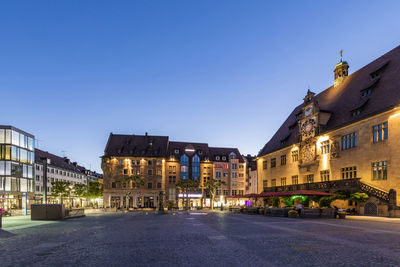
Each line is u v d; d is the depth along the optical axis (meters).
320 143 45.22
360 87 43.00
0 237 15.62
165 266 8.65
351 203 35.81
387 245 11.81
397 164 31.23
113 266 8.73
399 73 35.84
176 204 85.75
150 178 83.62
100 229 19.91
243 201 89.88
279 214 34.12
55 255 10.46
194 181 85.25
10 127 60.03
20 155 62.94
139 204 82.31
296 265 8.63
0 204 56.53
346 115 41.31
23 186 63.53
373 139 35.03
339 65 51.38
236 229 18.41
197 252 10.65
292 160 53.16
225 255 10.09
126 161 83.38
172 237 14.89
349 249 10.98
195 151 91.50
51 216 30.72
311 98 47.78
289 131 58.28
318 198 39.12
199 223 23.86
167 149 90.00
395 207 29.09
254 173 95.69
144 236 15.52
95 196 101.94
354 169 37.84
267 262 9.01
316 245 11.92
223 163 91.44
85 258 9.89
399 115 31.38
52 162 98.88
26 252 11.11
